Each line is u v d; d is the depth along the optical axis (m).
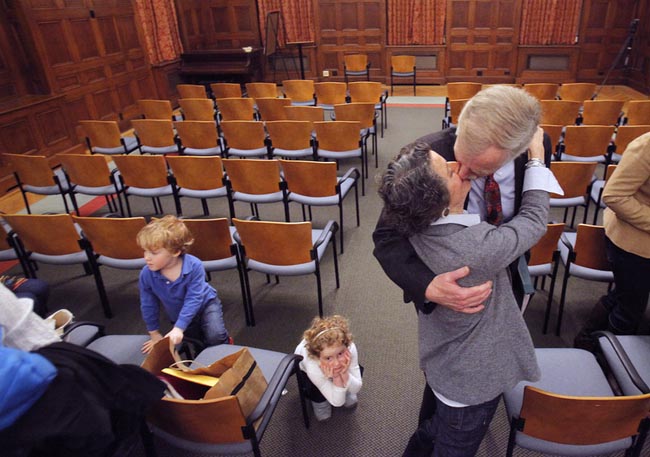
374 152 4.97
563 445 1.32
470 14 7.68
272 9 8.13
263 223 2.19
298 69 8.59
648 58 6.97
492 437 1.80
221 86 5.79
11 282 2.33
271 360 1.74
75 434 0.85
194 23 8.27
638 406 1.13
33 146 4.99
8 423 0.74
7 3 4.89
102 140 4.34
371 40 8.20
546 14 7.43
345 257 3.13
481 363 1.00
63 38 5.48
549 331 2.35
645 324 1.90
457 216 0.93
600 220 3.45
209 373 1.40
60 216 2.39
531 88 5.15
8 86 5.04
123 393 0.99
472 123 0.88
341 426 1.88
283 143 3.94
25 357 0.76
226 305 2.72
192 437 1.35
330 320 1.74
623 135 3.36
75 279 3.07
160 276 1.96
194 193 3.29
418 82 8.34
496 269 0.91
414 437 1.43
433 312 1.03
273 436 1.85
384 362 2.21
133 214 3.96
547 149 1.17
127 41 6.61
